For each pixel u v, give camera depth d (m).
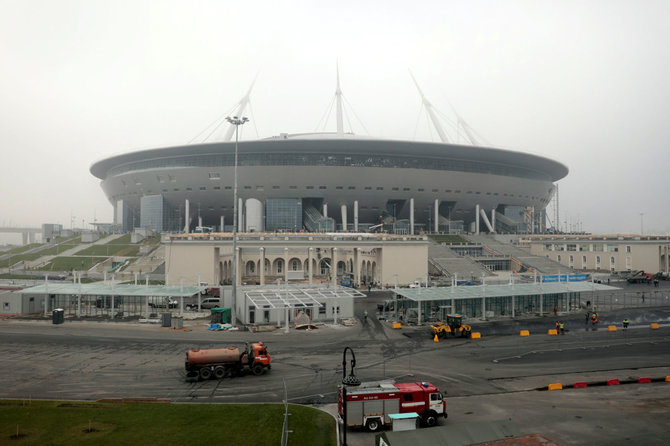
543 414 25.92
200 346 40.72
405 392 23.92
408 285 83.75
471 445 17.97
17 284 86.25
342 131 162.25
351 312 55.00
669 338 44.94
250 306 51.94
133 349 39.38
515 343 42.88
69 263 108.75
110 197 170.50
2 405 25.75
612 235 112.88
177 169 137.75
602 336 45.97
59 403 26.11
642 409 26.78
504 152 138.75
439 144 131.50
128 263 104.50
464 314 55.16
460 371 33.91
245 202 140.12
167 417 24.12
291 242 81.56
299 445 21.20
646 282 92.69
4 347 39.81
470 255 119.88
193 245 78.62
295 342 42.81
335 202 140.00
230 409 25.42
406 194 140.50
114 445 20.77
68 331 46.81
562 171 166.12
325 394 28.47
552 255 124.56
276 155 134.75
